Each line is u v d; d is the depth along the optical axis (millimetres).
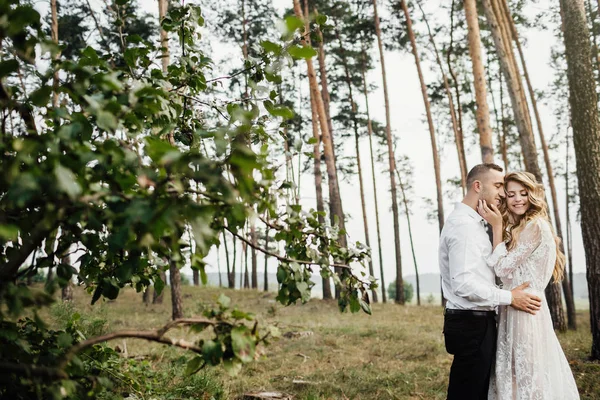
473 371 2977
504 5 16766
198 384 4246
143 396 3525
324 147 17453
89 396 1773
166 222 1163
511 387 2982
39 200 1312
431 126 20594
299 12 15570
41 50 1382
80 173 1327
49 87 1416
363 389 4867
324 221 2396
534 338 2977
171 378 4375
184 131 2523
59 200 1291
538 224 3072
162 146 1190
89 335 5383
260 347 1538
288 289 2221
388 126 21781
